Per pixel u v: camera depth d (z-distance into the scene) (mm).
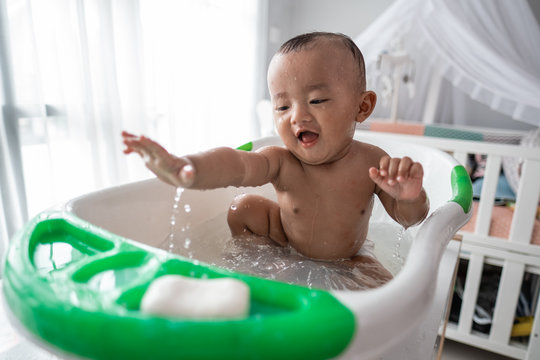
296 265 719
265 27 2621
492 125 2490
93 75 1395
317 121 637
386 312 328
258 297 351
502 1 1689
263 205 821
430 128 1776
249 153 656
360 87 684
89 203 607
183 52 1828
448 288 663
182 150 1898
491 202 1308
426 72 2332
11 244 422
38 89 1190
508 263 1313
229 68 2271
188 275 381
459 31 1646
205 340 274
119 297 330
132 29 1504
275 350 283
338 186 724
